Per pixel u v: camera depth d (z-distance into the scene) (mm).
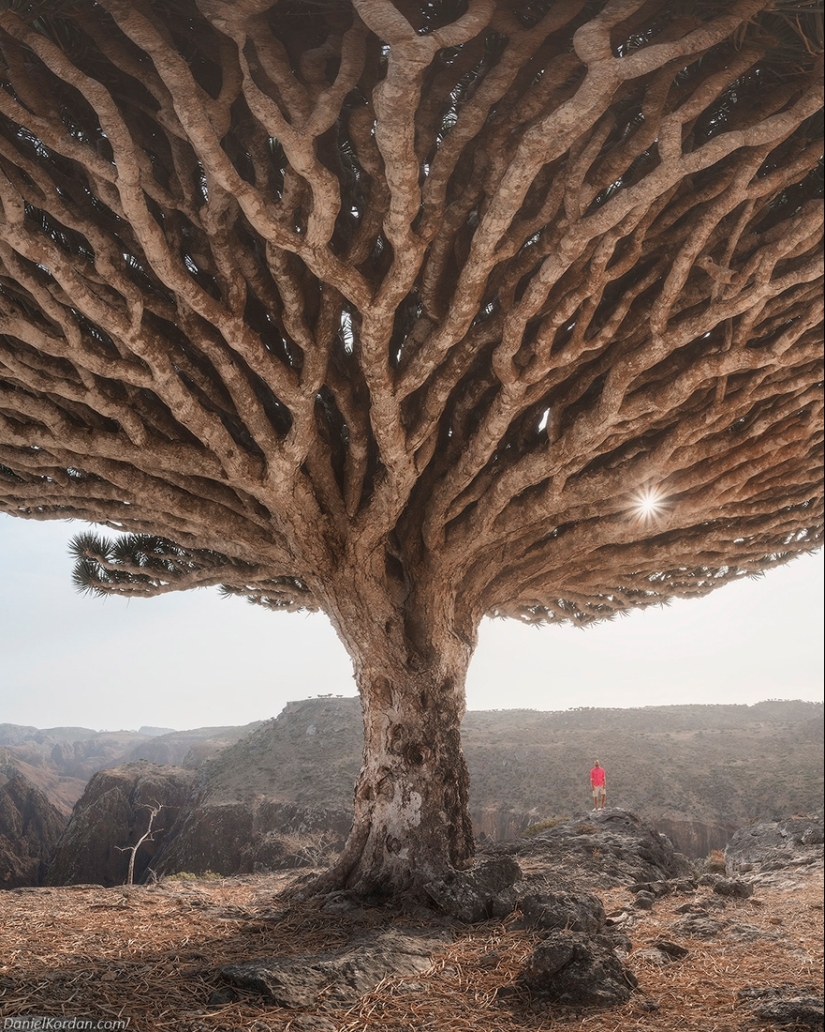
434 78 4941
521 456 7105
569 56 4531
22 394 6055
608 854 9031
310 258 4941
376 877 6906
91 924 6020
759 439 6891
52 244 4910
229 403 6746
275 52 4246
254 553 8031
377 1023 4008
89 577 9234
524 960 5031
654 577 9664
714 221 5004
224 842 45500
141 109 5047
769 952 5707
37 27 4508
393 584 7871
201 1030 3650
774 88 5051
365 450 6973
